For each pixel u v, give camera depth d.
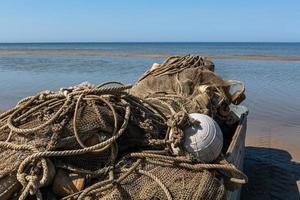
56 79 22.41
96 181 3.59
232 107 7.60
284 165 7.92
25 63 37.31
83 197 3.30
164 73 6.23
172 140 3.88
